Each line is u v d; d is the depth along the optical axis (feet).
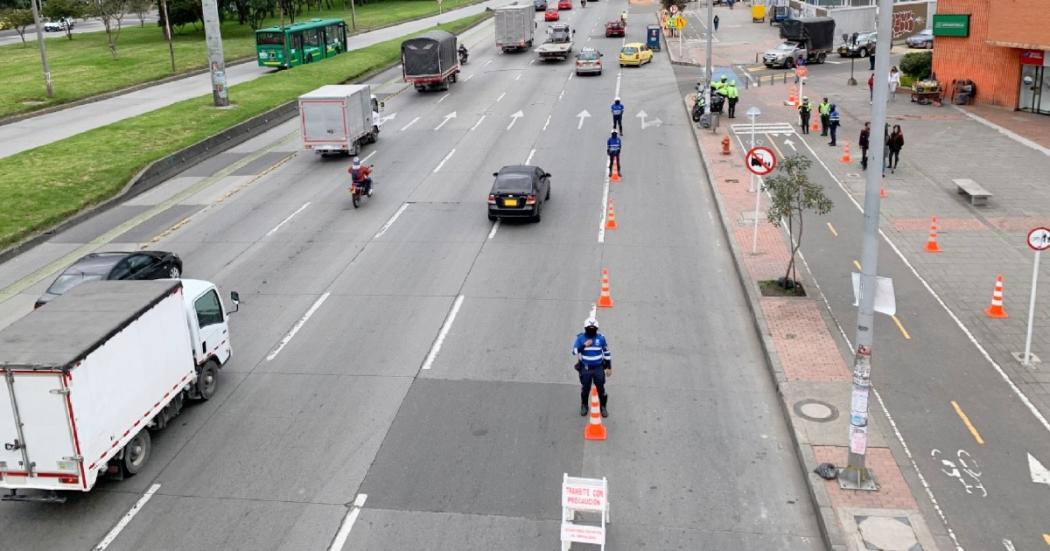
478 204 98.73
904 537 38.86
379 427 50.78
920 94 149.28
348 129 120.47
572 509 38.83
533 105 158.20
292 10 297.12
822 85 172.86
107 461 43.27
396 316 67.51
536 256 80.89
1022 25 134.51
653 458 46.88
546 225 90.38
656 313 67.05
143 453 47.09
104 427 42.75
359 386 55.98
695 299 69.82
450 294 71.92
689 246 82.99
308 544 40.42
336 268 79.10
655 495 43.50
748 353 59.88
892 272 73.46
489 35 269.03
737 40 247.91
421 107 161.07
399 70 208.74
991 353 57.98
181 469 46.93
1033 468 44.52
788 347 59.06
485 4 380.78
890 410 50.52
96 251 87.97
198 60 224.12
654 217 92.32
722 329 63.93
